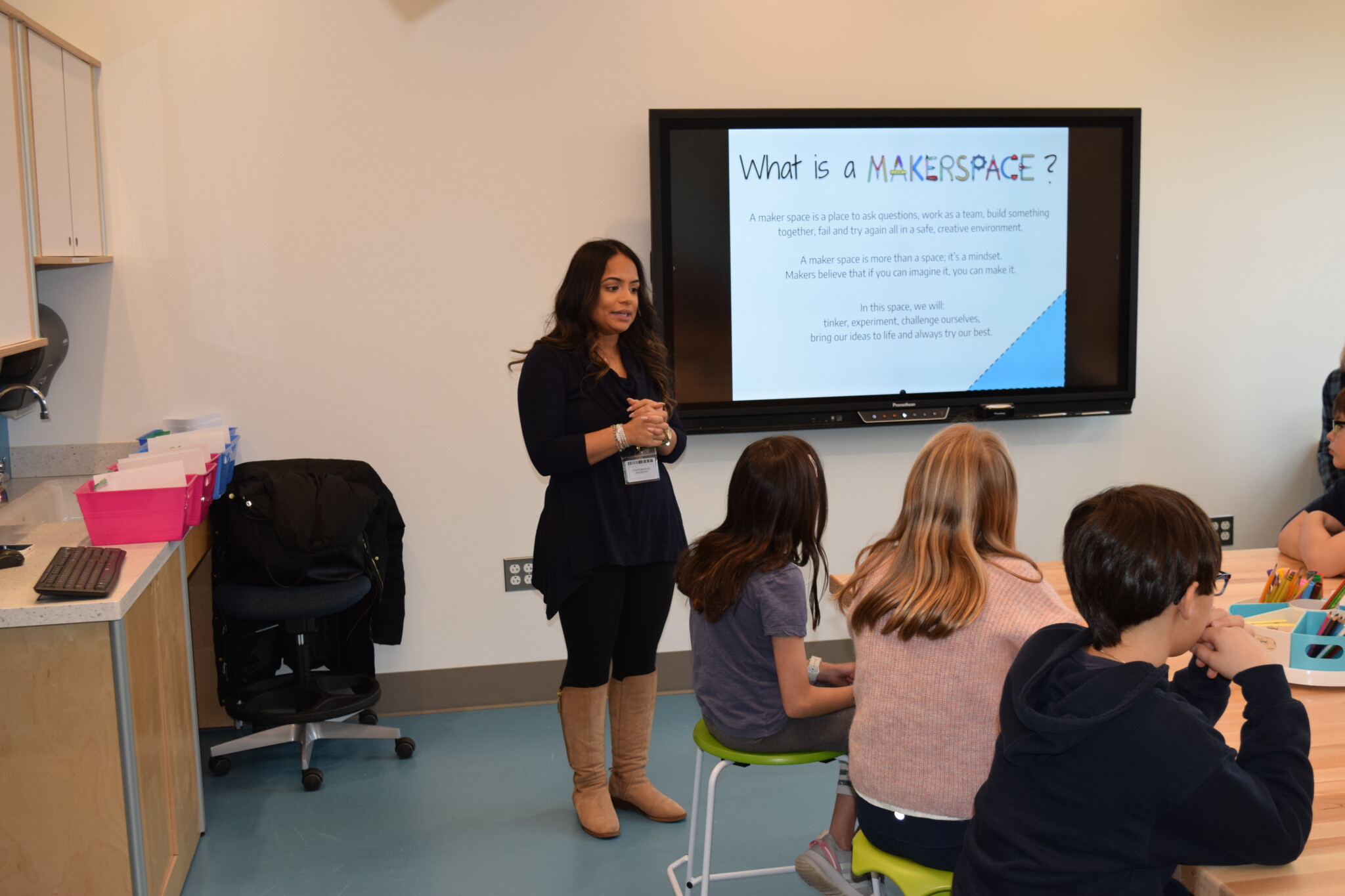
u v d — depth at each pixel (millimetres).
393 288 3500
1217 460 4074
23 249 2684
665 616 2754
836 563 3895
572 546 2580
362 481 3375
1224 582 2385
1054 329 3828
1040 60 3746
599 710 2758
